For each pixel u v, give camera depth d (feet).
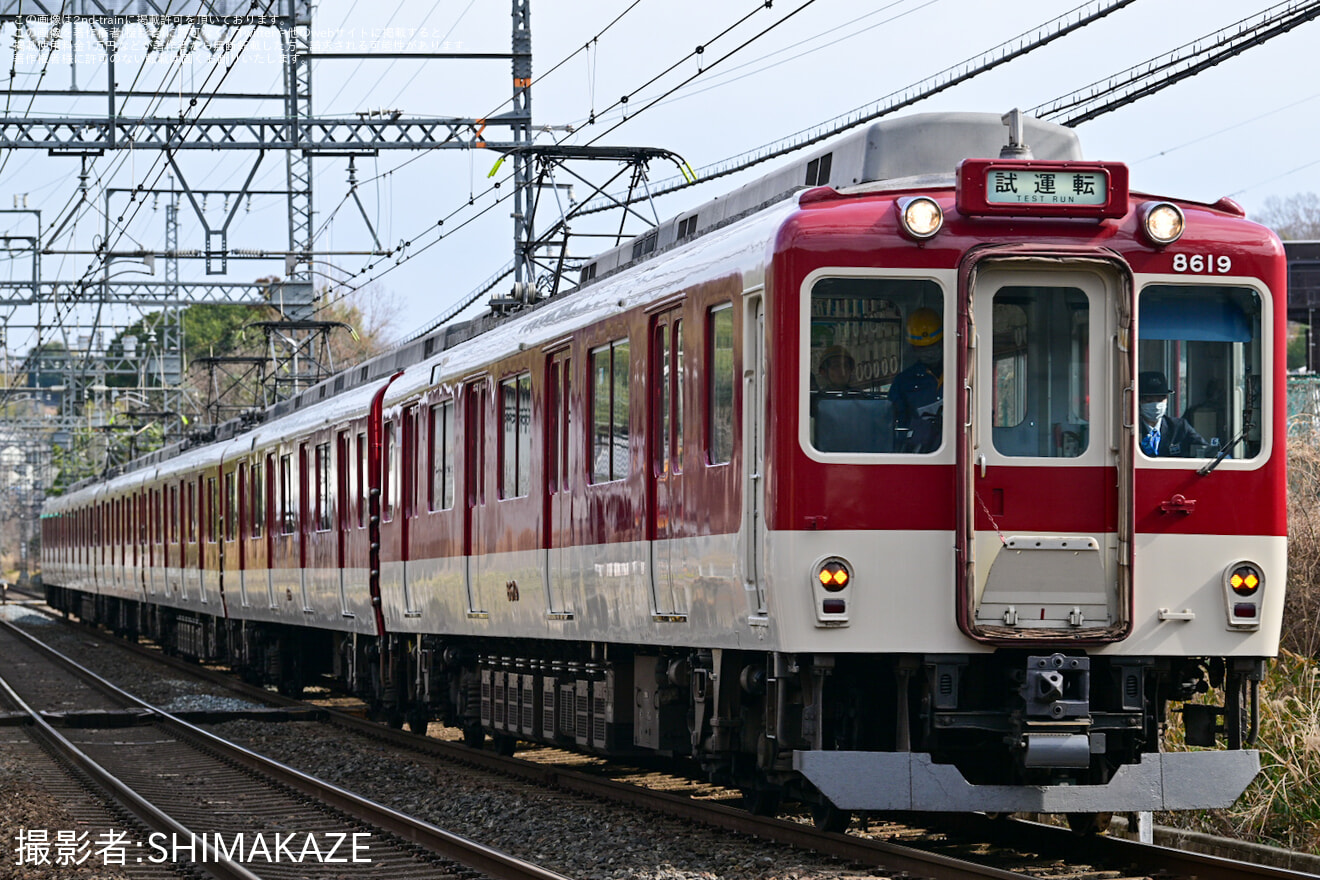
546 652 89.71
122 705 140.77
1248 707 58.59
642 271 72.23
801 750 56.49
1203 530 56.75
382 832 70.85
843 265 55.77
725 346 61.82
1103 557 55.83
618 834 67.15
